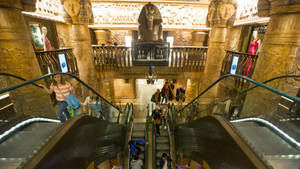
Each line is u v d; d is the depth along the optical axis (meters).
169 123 7.46
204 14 9.20
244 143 1.68
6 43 3.92
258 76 4.31
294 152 1.74
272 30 3.88
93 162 2.81
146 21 7.37
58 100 3.50
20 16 4.09
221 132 2.16
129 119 7.48
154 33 7.59
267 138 2.00
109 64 8.35
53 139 1.71
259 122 2.50
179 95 11.06
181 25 9.43
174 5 9.00
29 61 4.30
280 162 1.59
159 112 6.72
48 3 6.86
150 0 8.76
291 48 3.60
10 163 1.67
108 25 9.28
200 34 9.86
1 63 4.04
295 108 2.35
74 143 2.10
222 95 7.64
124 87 11.75
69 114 3.83
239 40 7.74
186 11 9.14
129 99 12.04
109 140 3.67
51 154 1.58
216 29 7.00
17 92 4.05
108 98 11.34
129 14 9.15
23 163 1.36
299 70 4.12
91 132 2.71
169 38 10.62
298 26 3.42
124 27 9.37
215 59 7.45
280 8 3.47
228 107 4.32
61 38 7.93
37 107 4.28
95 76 8.25
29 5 4.17
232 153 1.81
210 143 2.59
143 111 10.57
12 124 2.33
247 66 5.77
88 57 7.55
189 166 6.27
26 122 2.48
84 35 7.11
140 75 8.64
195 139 3.49
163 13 9.16
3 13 3.73
